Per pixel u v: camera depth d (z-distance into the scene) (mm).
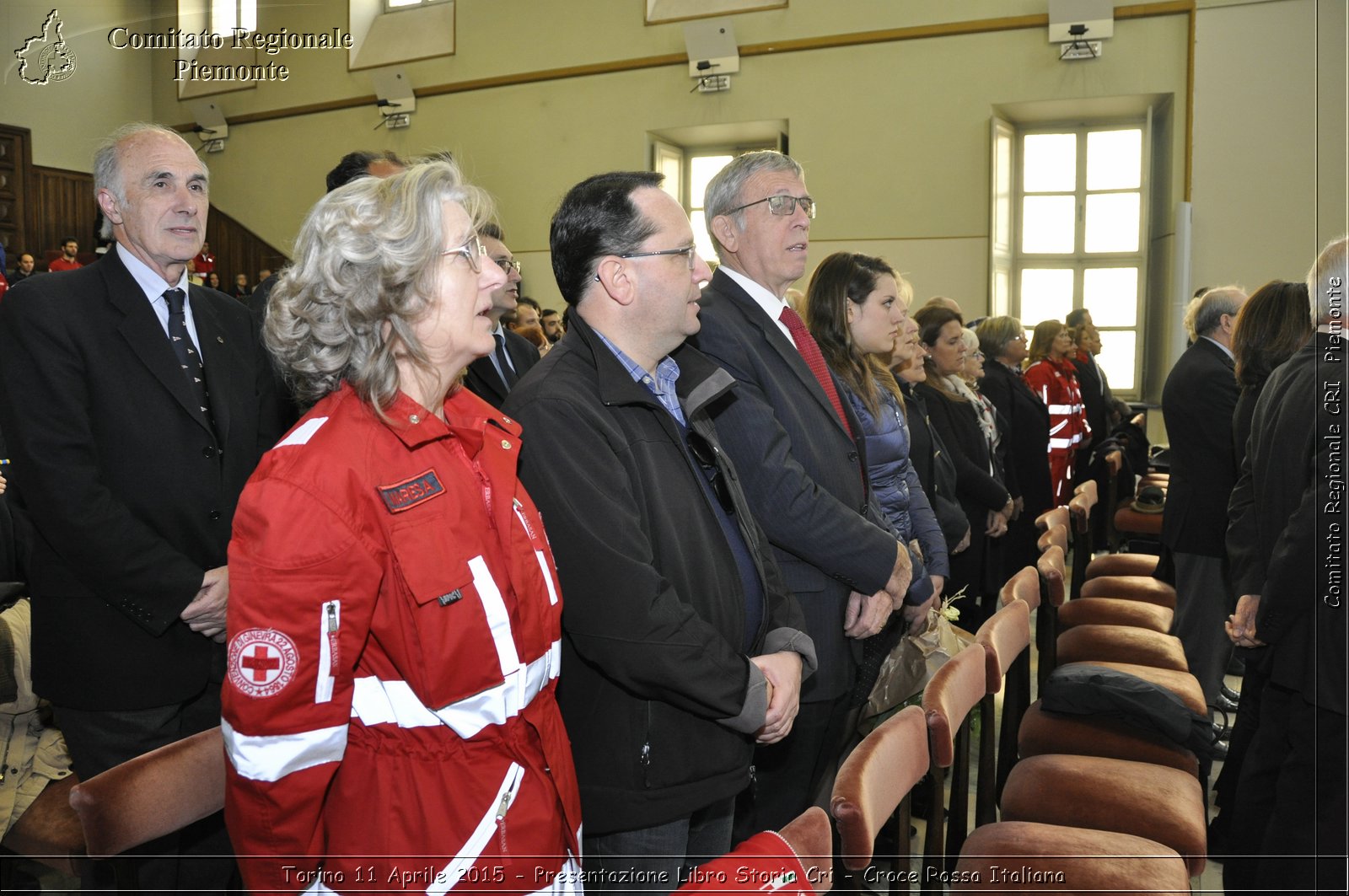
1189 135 7145
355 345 962
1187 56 7191
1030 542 3963
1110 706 2072
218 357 1684
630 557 1236
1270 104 6891
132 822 1103
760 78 8328
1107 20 7262
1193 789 1829
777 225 1878
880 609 1745
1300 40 6746
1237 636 1949
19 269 6922
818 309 2236
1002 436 3852
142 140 1602
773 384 1791
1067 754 2014
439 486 962
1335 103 6102
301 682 882
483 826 961
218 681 1658
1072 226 8383
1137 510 4387
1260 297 2113
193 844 1495
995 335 4496
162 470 1574
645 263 1381
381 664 951
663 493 1354
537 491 1270
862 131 8133
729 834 1551
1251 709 2066
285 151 9570
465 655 945
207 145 9820
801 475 1692
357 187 997
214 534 1621
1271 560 1645
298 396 1004
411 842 947
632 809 1285
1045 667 2521
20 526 1941
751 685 1275
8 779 1742
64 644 1562
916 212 8070
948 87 7891
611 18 8570
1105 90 7477
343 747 926
